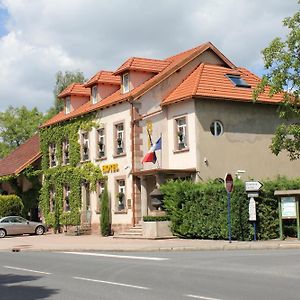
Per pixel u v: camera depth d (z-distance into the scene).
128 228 33.53
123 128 34.56
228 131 31.66
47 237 35.56
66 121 40.53
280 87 26.98
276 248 21.94
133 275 14.23
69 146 39.97
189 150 30.88
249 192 25.23
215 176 30.80
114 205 35.00
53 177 41.72
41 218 43.56
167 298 10.38
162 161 32.44
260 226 25.53
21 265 17.94
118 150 35.00
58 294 11.36
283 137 28.30
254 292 10.85
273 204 25.77
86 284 12.74
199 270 14.81
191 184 28.20
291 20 26.61
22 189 45.16
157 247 22.84
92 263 17.88
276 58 26.91
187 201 27.92
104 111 36.53
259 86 27.70
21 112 73.50
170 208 28.61
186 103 31.33
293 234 25.88
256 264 15.80
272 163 33.06
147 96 33.50
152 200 29.81
